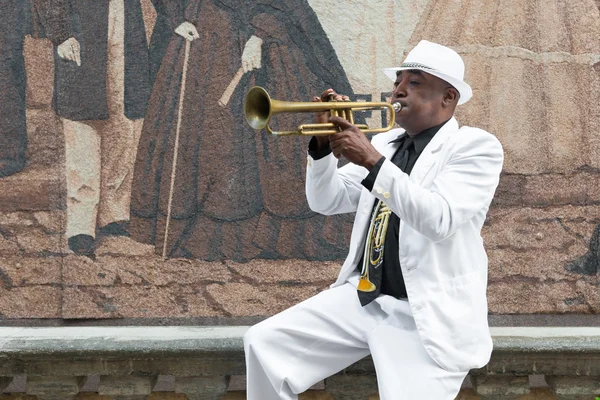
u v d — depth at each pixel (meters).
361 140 2.54
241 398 3.52
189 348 3.29
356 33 4.11
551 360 3.29
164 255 4.07
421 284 2.64
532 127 4.08
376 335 2.75
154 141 4.08
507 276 4.07
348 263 2.97
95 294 4.06
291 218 4.09
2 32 4.10
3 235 4.08
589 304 4.05
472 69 4.09
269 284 4.07
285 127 4.09
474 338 2.63
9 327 3.98
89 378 4.23
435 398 2.56
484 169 2.63
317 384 3.99
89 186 4.07
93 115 4.07
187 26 4.09
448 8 4.10
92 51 4.09
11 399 3.52
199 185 4.08
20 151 4.08
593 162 4.08
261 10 4.10
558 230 4.07
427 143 2.82
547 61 4.08
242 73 4.09
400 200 2.50
